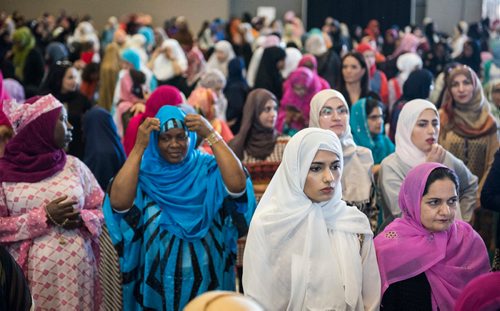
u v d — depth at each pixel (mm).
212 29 13570
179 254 2701
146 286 2703
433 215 2348
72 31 14711
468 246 2418
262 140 3805
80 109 5484
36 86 7691
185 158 2791
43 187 2818
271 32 11492
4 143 3102
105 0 16703
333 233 2297
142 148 2680
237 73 6742
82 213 2875
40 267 2762
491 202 3191
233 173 2678
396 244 2389
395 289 2400
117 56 7340
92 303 2924
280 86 6684
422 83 5102
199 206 2742
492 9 15984
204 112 5098
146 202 2742
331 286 2221
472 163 3936
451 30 16125
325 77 7191
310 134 2254
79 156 5129
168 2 16422
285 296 2270
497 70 7297
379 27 16984
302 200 2260
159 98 4262
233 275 2865
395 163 3318
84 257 2863
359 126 3980
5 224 2740
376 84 6828
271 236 2264
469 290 1838
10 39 11812
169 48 7703
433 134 3266
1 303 1963
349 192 3283
